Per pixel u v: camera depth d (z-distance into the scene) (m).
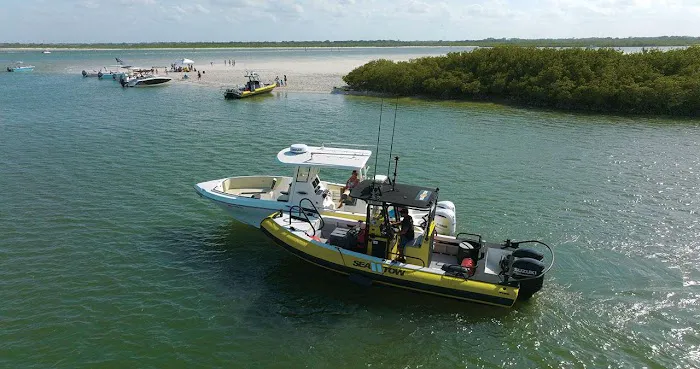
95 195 20.27
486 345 10.85
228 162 26.05
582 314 11.95
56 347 10.58
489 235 16.66
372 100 53.69
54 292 12.70
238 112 44.25
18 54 199.62
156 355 10.41
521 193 21.11
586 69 48.94
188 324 11.52
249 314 11.98
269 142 31.22
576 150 29.19
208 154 27.69
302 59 133.50
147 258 14.75
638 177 23.42
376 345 10.86
